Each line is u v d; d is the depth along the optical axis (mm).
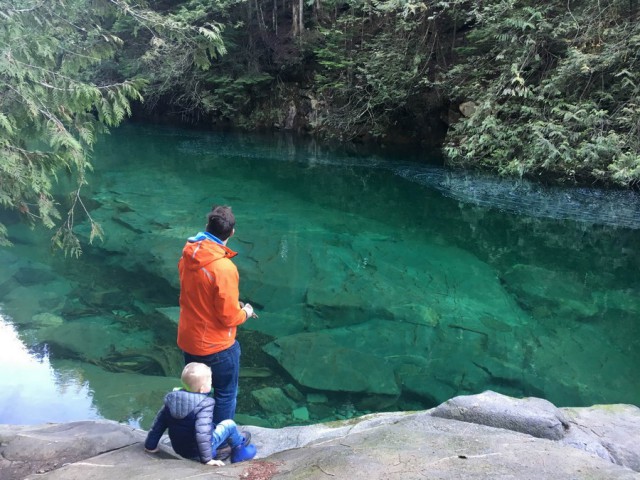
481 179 11625
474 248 8008
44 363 4699
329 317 5723
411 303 6062
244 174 13453
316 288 6477
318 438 2836
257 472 1978
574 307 5949
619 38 9953
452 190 11078
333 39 16969
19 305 5957
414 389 4359
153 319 5660
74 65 4578
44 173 3932
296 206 10477
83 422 2932
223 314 2385
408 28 13648
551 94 10695
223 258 2395
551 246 8016
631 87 9805
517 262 7395
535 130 10297
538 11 10883
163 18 5098
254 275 6879
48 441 2539
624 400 4184
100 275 6883
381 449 2018
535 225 8914
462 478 1651
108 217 9430
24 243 8016
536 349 5031
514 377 4531
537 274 6957
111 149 17219
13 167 3650
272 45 19766
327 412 4066
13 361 4711
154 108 24469
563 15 10938
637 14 9977
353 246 8070
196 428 2266
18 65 3641
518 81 11281
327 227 9062
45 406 3939
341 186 12109
